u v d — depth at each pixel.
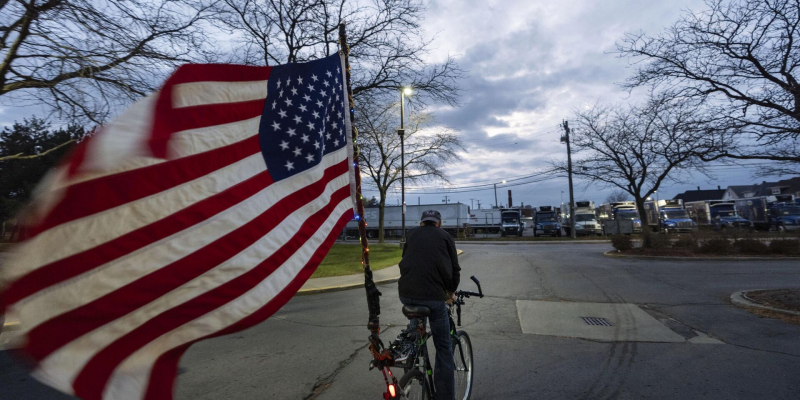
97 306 1.42
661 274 12.00
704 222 33.38
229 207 1.87
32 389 4.16
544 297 8.84
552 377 4.38
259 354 5.21
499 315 7.24
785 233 23.78
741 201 35.41
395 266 15.05
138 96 8.02
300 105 2.40
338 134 2.86
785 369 4.51
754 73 7.25
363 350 5.37
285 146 2.23
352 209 2.89
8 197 18.25
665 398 3.83
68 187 1.38
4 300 1.23
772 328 6.16
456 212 41.12
